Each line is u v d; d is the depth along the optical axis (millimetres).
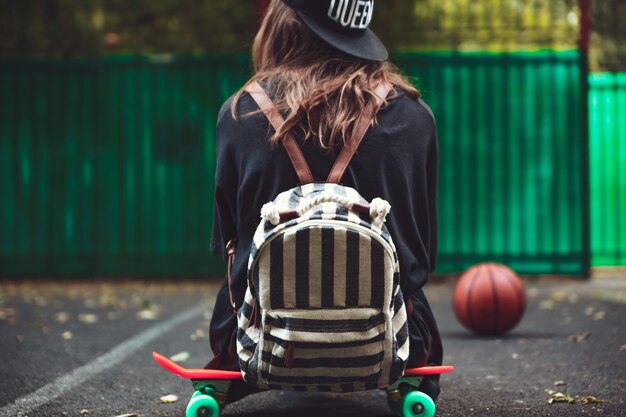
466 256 10586
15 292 9742
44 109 10898
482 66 10484
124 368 5172
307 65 3404
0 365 5289
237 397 3480
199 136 10773
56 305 8508
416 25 10719
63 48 11203
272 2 3543
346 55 3408
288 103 3242
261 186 3236
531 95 10469
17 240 11000
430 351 3557
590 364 5098
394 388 3502
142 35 11180
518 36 10695
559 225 10508
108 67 10812
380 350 3018
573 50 10438
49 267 11023
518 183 10516
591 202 11508
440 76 10500
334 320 2965
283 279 2955
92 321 7328
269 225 3002
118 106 10828
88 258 10953
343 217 2951
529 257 10516
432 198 3486
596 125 11305
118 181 10875
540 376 4781
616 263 11133
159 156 10812
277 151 3225
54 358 5535
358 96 3244
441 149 10531
